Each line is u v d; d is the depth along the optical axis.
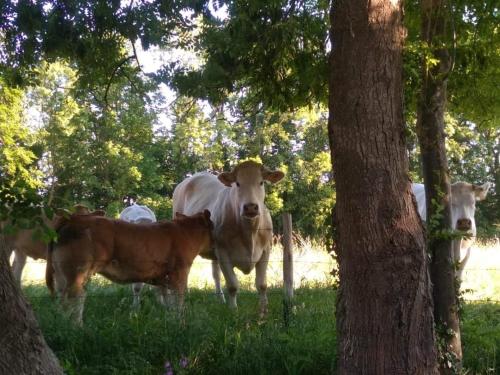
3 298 3.88
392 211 3.94
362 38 3.95
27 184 4.03
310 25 6.31
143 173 33.44
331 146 4.11
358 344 4.04
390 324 3.97
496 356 5.23
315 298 8.83
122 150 32.78
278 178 8.76
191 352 5.33
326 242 4.97
